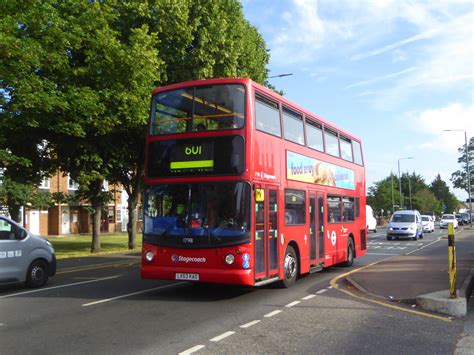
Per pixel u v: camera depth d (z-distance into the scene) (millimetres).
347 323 7809
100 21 17906
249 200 9523
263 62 28984
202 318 8180
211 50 22547
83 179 20328
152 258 10047
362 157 18703
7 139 19547
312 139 13492
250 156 9656
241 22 25078
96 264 18156
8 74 14773
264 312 8695
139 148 23281
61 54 16531
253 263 9500
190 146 10047
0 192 18141
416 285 11031
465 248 25188
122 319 8109
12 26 14641
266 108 10656
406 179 100438
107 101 18703
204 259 9555
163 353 6090
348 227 16297
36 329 7410
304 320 8031
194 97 10242
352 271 14352
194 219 9742
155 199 10219
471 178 72500
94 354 6062
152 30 20922
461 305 8539
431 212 96188
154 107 10664
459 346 6473
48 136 20328
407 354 6102
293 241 11672
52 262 12438
